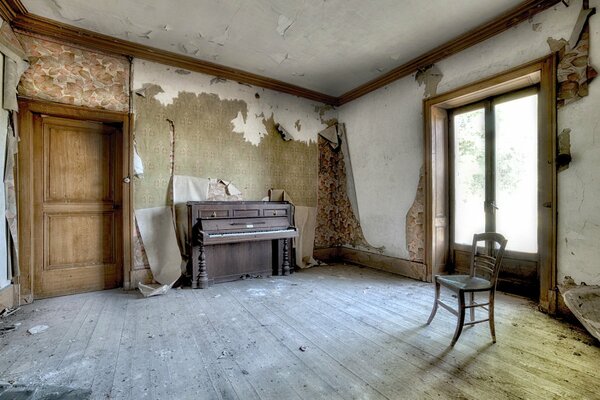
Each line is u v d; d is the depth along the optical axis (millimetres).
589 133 2588
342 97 5316
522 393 1670
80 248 3547
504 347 2191
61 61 3338
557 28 2777
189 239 3832
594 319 2277
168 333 2430
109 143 3746
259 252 4297
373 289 3660
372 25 3268
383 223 4648
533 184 3258
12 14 2943
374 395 1658
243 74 4422
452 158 4059
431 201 3949
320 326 2572
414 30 3363
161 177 3895
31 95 3180
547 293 2824
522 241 3363
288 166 4949
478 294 3439
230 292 3543
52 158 3400
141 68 3791
